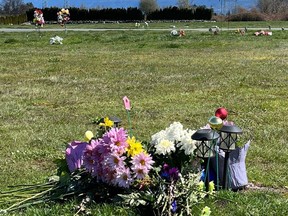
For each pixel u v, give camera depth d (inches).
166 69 243.6
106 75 227.6
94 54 318.7
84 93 186.1
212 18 1011.9
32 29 650.2
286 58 282.8
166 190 71.4
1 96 181.5
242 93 182.4
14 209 75.1
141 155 73.0
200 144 77.3
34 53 327.6
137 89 192.5
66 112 153.4
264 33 474.9
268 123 136.8
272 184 90.0
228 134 80.2
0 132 129.6
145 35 481.1
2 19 927.7
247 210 74.2
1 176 94.6
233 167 83.9
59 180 80.0
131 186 73.7
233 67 247.3
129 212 71.0
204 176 79.8
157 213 70.9
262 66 249.3
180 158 77.1
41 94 184.7
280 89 189.5
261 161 103.7
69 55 313.4
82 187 77.1
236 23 819.4
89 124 136.9
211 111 151.3
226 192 79.7
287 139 120.3
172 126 81.0
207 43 383.2
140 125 134.4
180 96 177.8
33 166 101.7
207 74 225.8
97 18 986.1
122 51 336.5
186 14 1017.5
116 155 73.3
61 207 74.0
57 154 109.0
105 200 75.4
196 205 72.9
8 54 322.3
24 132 128.8
